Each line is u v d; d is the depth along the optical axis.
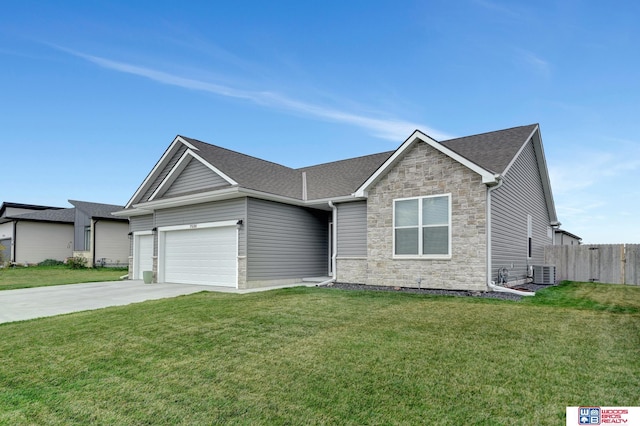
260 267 14.40
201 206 15.80
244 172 15.59
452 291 11.09
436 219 11.70
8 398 4.30
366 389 4.20
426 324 6.85
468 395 3.99
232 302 9.67
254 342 6.05
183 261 16.67
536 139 15.06
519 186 13.85
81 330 7.26
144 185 18.83
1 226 31.27
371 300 9.48
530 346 5.52
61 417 3.81
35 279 18.98
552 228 20.47
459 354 5.22
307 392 4.18
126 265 29.64
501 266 11.76
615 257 15.88
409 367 4.79
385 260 12.70
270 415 3.71
